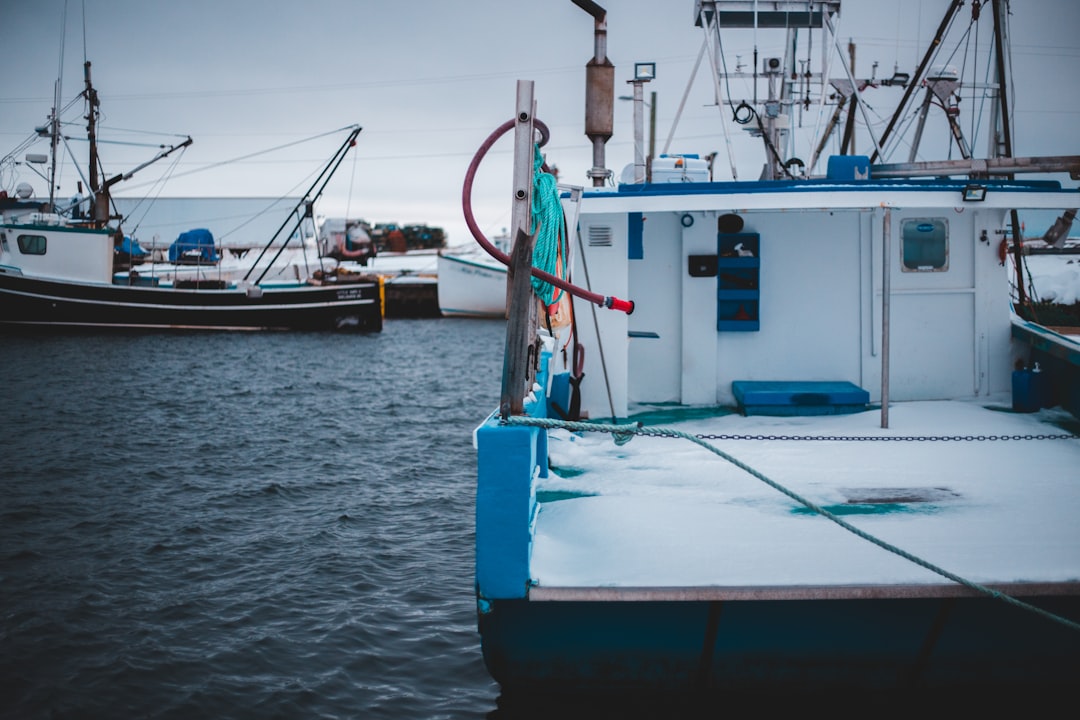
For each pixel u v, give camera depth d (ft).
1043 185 24.12
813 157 32.96
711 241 29.27
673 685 16.51
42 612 28.58
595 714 17.71
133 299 147.54
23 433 62.80
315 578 32.01
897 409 28.07
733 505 19.07
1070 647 15.97
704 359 29.66
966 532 17.25
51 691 23.38
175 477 48.96
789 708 17.07
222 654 25.59
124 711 22.44
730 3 34.47
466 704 22.71
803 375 29.68
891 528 17.53
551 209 18.02
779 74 38.75
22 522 39.09
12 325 143.13
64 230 143.43
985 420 26.35
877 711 17.07
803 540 16.98
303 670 24.66
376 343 147.64
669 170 29.53
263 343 140.87
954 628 15.80
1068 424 25.75
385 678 24.20
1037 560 15.85
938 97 38.40
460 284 216.95
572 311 25.17
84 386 89.86
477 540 15.17
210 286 155.22
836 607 15.69
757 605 15.65
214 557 34.42
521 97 15.58
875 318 29.45
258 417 71.87
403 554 34.99
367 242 211.61
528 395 19.53
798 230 29.32
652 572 15.61
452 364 118.62
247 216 202.69
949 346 29.58
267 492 45.39
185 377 99.04
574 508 19.03
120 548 35.50
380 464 53.06
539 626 15.97
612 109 25.59
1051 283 57.26
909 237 29.27
